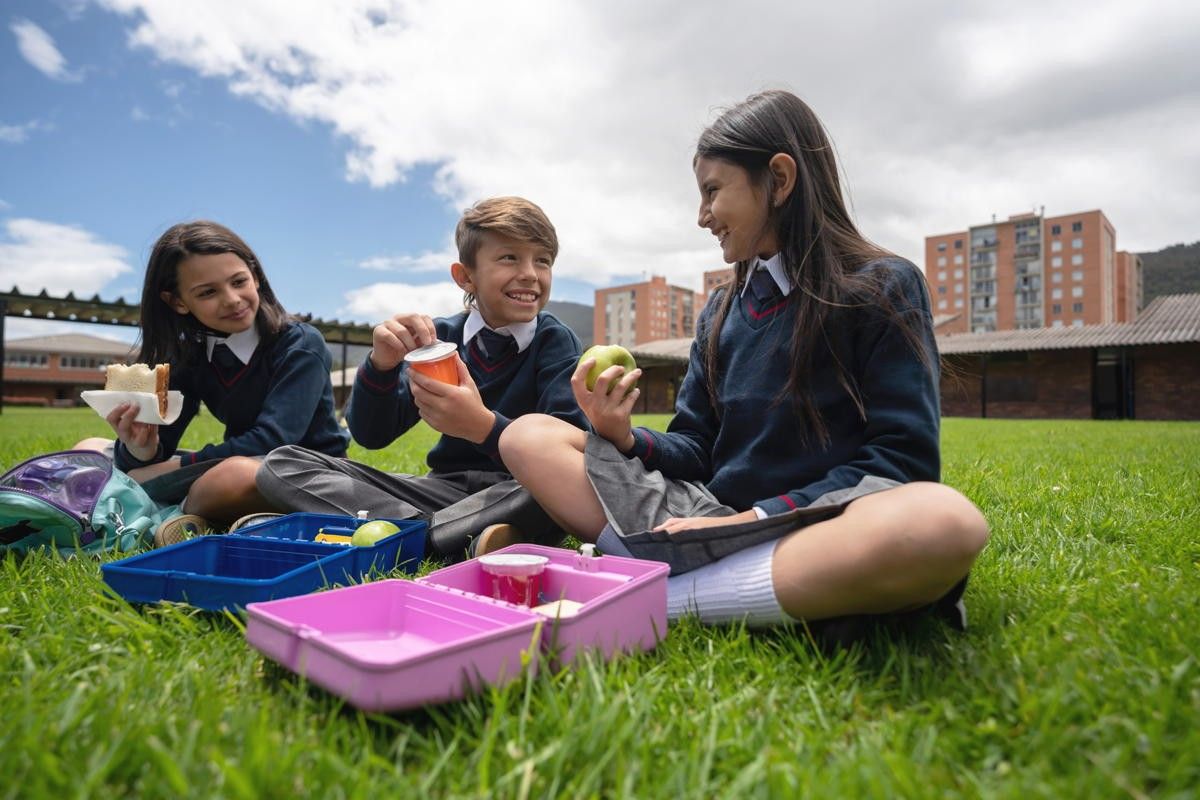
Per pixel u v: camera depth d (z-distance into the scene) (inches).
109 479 80.5
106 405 84.6
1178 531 79.4
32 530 73.4
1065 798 28.6
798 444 60.6
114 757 30.7
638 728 35.3
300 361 95.3
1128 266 3720.5
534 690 38.9
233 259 89.8
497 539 69.3
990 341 916.0
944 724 36.9
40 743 32.2
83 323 594.9
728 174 62.6
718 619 50.8
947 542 41.4
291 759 29.8
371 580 61.5
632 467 60.0
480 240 81.7
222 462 85.0
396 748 33.9
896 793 29.4
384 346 76.2
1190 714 34.8
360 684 34.6
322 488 79.0
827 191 63.4
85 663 45.6
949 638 47.8
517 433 62.1
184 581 53.5
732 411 64.9
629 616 45.8
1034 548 75.7
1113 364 899.4
